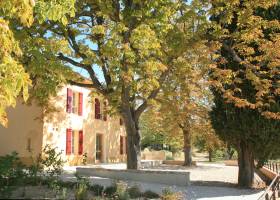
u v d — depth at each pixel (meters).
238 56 19.28
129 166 22.84
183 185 20.11
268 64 17.44
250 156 19.88
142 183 20.05
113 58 17.44
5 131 28.83
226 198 15.98
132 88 18.69
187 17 19.50
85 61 17.81
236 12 19.39
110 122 39.09
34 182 13.84
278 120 18.14
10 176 12.62
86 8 20.67
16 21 16.81
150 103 21.00
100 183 17.77
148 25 17.95
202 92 28.47
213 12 19.12
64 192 11.97
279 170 28.84
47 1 10.43
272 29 18.97
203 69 18.97
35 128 28.23
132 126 22.73
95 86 22.08
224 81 17.53
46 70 17.48
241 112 18.59
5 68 7.30
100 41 18.69
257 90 18.22
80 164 32.50
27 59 17.22
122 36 18.25
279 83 18.00
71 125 31.64
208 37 19.56
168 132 37.38
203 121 33.72
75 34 20.19
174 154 60.75
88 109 34.78
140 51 17.83
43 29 18.28
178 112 30.06
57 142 29.52
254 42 18.77
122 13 19.31
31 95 20.69
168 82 21.72
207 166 38.66
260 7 18.91
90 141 34.88
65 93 30.83
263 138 18.42
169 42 19.16
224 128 19.34
